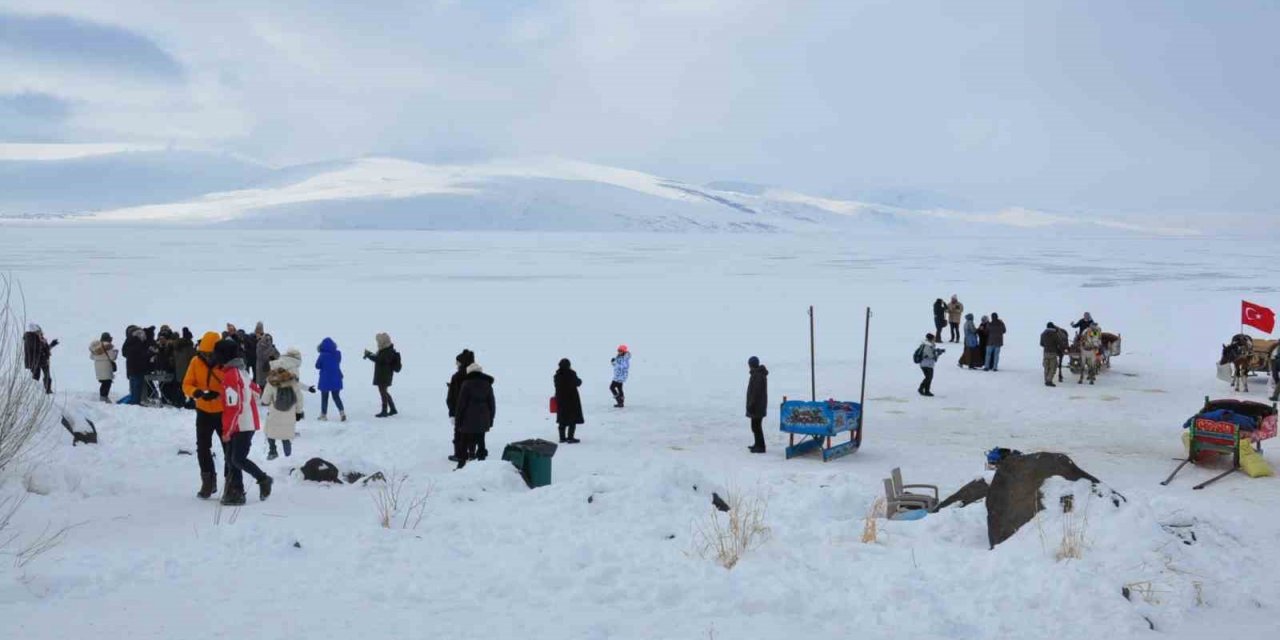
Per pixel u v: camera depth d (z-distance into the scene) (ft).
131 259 284.41
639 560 22.49
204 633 16.81
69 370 79.82
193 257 302.25
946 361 87.86
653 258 326.44
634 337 107.34
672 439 52.54
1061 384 73.87
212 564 21.65
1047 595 19.48
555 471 41.88
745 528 24.82
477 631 17.38
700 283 200.85
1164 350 95.96
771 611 19.11
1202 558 21.85
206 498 29.96
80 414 41.29
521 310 138.92
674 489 30.19
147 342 58.80
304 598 19.24
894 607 18.93
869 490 34.40
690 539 24.72
